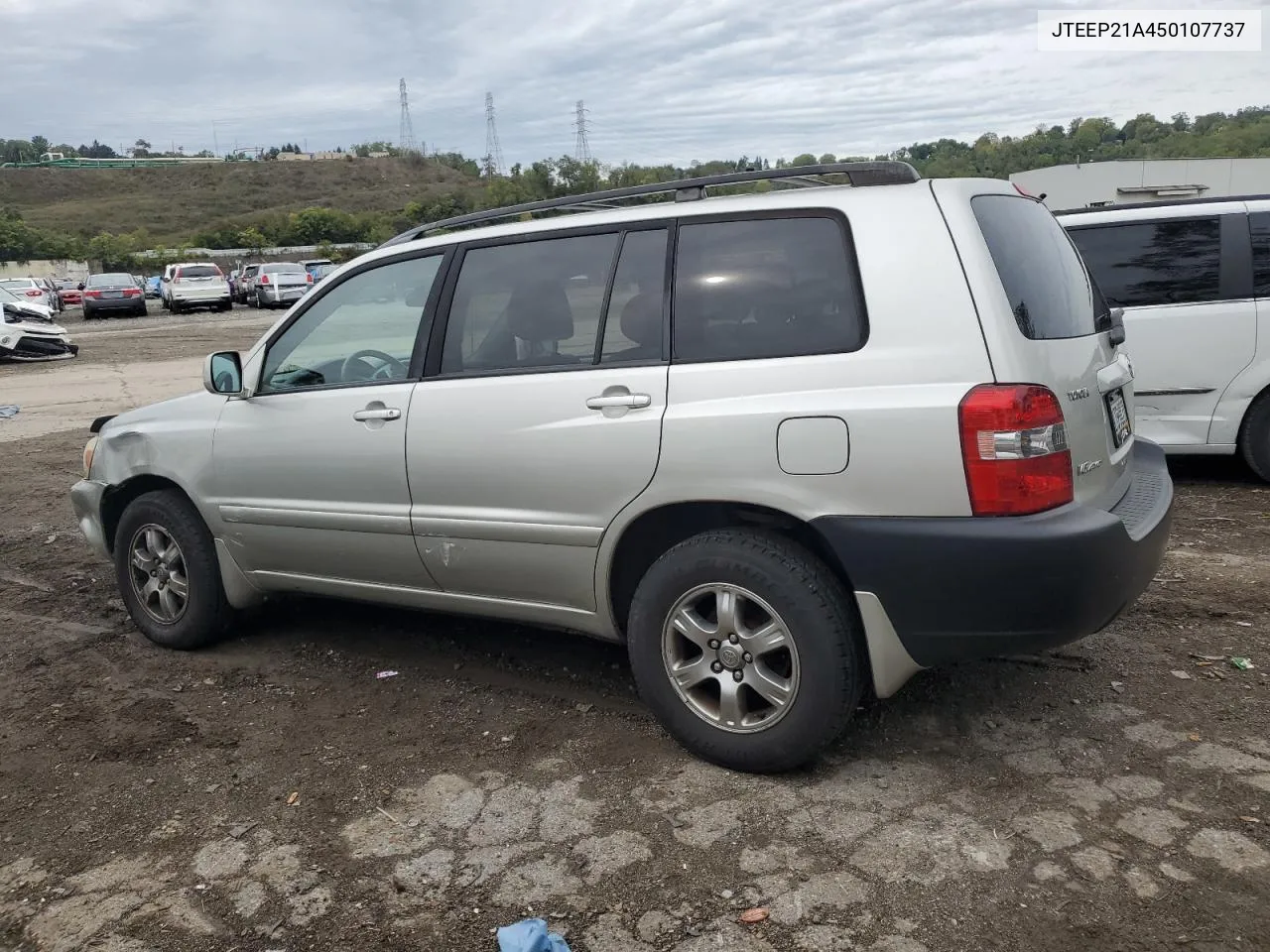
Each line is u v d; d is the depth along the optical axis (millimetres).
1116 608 2998
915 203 3070
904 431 2904
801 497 3051
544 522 3541
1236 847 2789
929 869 2748
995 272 2979
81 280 52156
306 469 4129
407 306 4004
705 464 3170
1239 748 3340
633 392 3326
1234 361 6523
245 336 24766
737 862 2824
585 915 2639
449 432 3711
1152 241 6656
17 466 9648
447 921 2646
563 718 3807
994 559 2836
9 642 4934
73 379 16656
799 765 3230
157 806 3295
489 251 3820
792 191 3271
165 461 4586
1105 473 3311
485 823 3096
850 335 3049
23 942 2641
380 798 3277
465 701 4012
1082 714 3621
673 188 3508
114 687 4320
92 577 6023
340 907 2723
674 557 3305
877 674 3082
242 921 2686
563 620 3699
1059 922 2518
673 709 3383
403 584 4066
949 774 3246
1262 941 2426
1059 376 3025
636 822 3051
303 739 3746
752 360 3170
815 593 3068
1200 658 4078
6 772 3578
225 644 4789
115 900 2797
